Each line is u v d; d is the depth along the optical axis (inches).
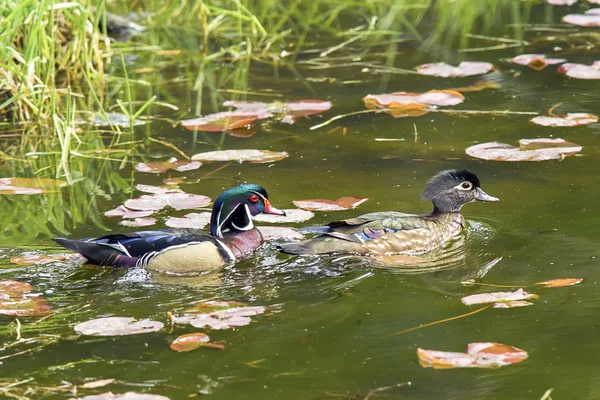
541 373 303.1
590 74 687.7
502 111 615.8
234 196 429.1
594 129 573.6
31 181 511.5
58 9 703.7
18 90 617.0
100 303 362.0
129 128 610.2
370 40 827.4
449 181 448.1
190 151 558.9
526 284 376.8
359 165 524.4
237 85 701.9
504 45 790.5
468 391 292.0
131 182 507.5
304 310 354.9
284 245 425.4
